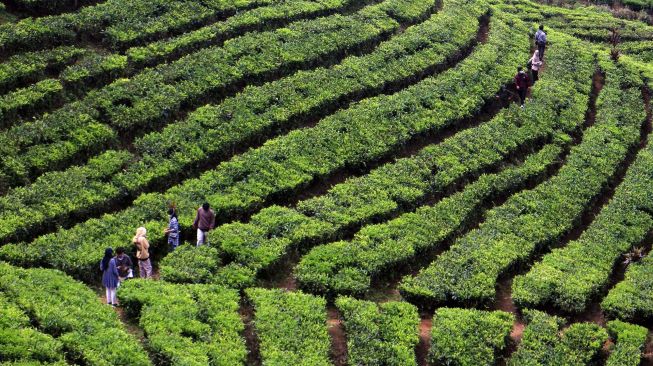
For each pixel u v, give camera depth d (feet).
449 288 93.91
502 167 124.67
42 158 102.12
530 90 148.77
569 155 131.34
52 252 88.69
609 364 85.40
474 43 165.37
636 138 139.85
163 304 82.33
